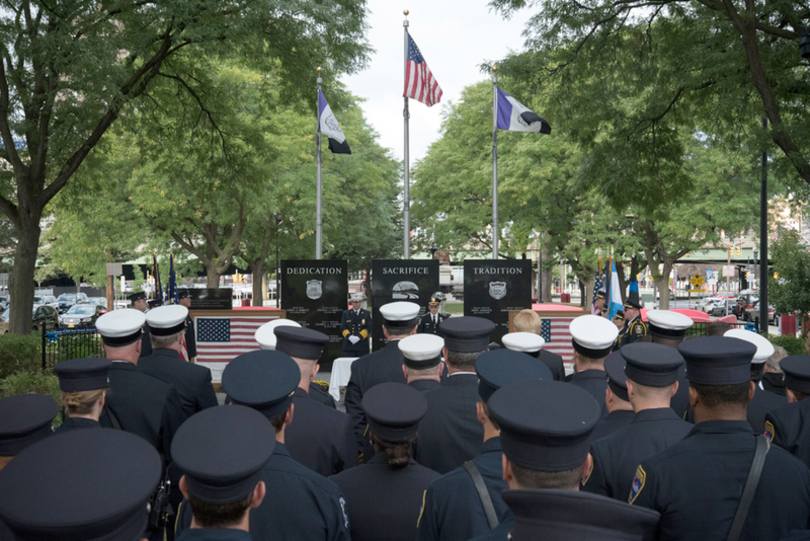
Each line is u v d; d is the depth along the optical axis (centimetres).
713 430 247
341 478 287
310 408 334
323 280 1571
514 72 1552
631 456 283
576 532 130
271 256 3634
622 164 1485
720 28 1259
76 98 1372
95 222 2964
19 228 1434
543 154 3072
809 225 3853
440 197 3850
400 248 4909
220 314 1370
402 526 273
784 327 2083
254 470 166
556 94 1588
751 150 1236
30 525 108
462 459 338
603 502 129
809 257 1677
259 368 258
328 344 1574
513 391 177
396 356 484
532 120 1636
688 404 436
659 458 246
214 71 1844
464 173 3572
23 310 1427
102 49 1210
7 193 1559
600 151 1530
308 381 348
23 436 234
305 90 1642
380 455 287
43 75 1317
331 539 243
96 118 1402
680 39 1466
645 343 305
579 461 165
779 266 1702
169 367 432
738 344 253
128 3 1320
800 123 1191
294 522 236
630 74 1561
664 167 1570
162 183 2678
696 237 3228
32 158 1452
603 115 1550
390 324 493
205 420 178
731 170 2917
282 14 1403
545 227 3378
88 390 317
